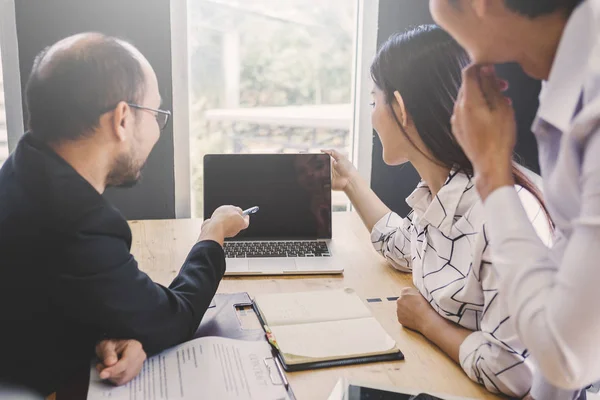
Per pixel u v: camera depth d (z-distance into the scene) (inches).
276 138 80.1
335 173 60.6
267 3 75.2
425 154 42.3
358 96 76.9
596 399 46.7
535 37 23.9
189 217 75.0
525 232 25.0
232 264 51.7
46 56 30.7
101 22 65.8
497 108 26.3
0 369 31.0
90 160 31.3
